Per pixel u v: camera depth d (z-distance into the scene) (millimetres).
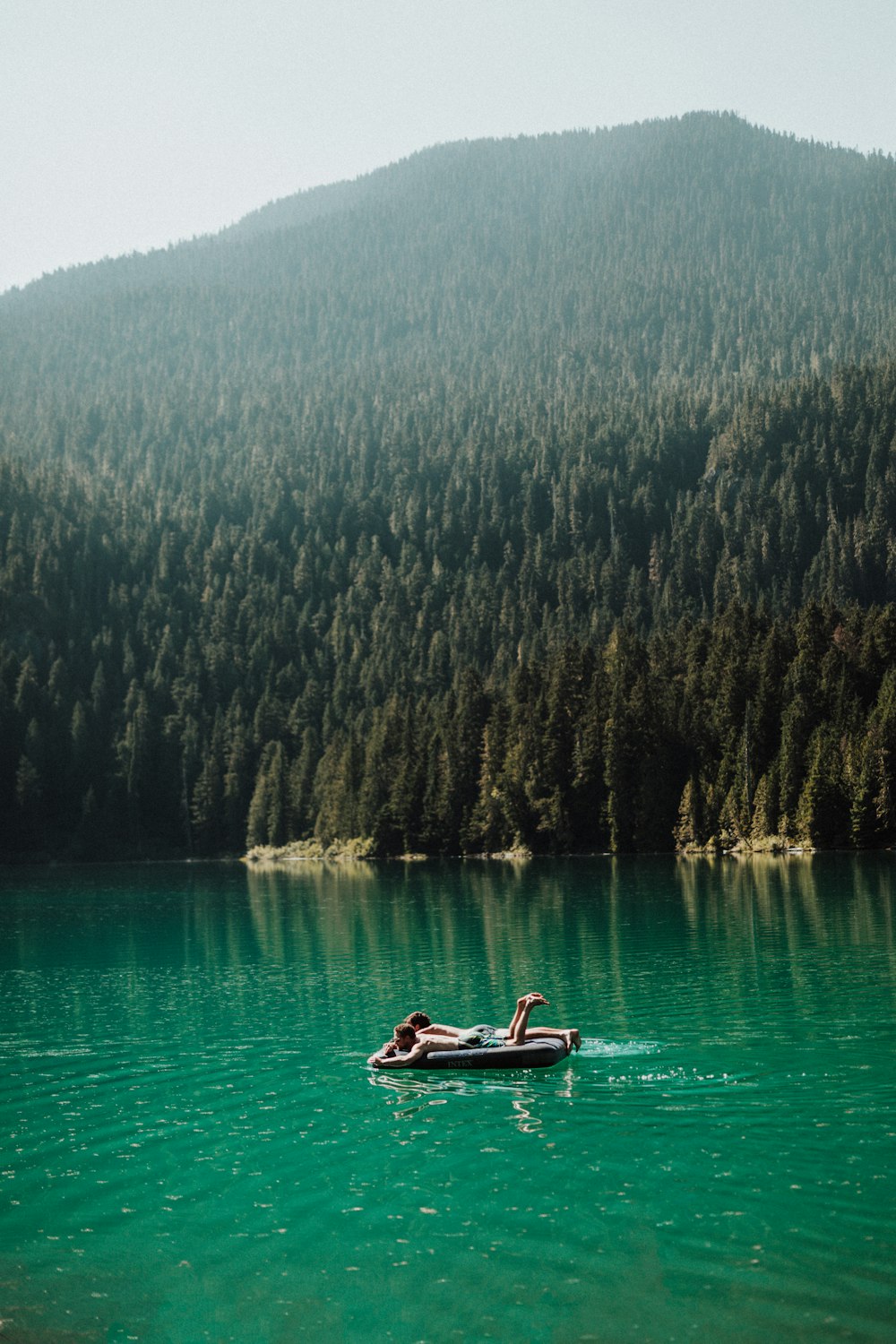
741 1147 18047
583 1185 16547
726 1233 14742
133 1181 17562
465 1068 23766
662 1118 19719
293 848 177125
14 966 44875
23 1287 14086
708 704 136750
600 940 47062
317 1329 12828
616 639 154125
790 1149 17906
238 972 41250
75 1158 18766
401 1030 25031
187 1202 16578
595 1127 19312
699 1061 23812
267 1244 15023
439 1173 17328
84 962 45594
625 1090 21625
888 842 113250
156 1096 22625
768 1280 13438
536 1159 17781
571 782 138375
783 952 40844
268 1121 20516
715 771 131500
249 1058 25859
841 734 119938
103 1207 16547
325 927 59000
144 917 70688
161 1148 19141
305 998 34562
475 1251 14484
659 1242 14523
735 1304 12930
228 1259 14625
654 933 48875
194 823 196875
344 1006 32844
